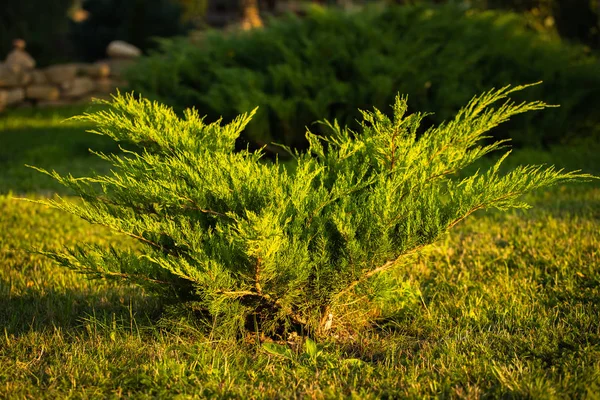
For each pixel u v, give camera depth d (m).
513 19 12.12
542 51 11.54
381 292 4.37
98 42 27.05
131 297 5.14
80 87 18.62
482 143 10.73
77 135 13.95
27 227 7.25
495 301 4.93
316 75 10.59
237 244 3.83
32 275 5.76
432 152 4.30
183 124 4.47
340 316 4.60
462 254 6.04
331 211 4.23
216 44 12.13
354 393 3.54
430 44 11.19
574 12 15.37
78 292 5.37
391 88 10.05
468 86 10.55
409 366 3.91
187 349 4.12
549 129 10.84
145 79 11.89
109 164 10.95
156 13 25.47
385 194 4.03
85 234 7.07
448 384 3.64
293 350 4.23
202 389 3.62
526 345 4.11
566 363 3.84
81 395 3.60
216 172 4.02
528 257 5.91
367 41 11.08
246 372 3.86
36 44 22.11
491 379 3.70
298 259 4.00
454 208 4.11
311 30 11.73
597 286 5.14
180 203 4.07
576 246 6.00
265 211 3.72
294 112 10.12
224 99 10.26
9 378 3.81
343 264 4.08
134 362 3.98
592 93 11.00
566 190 8.43
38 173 10.41
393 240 4.21
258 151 4.43
